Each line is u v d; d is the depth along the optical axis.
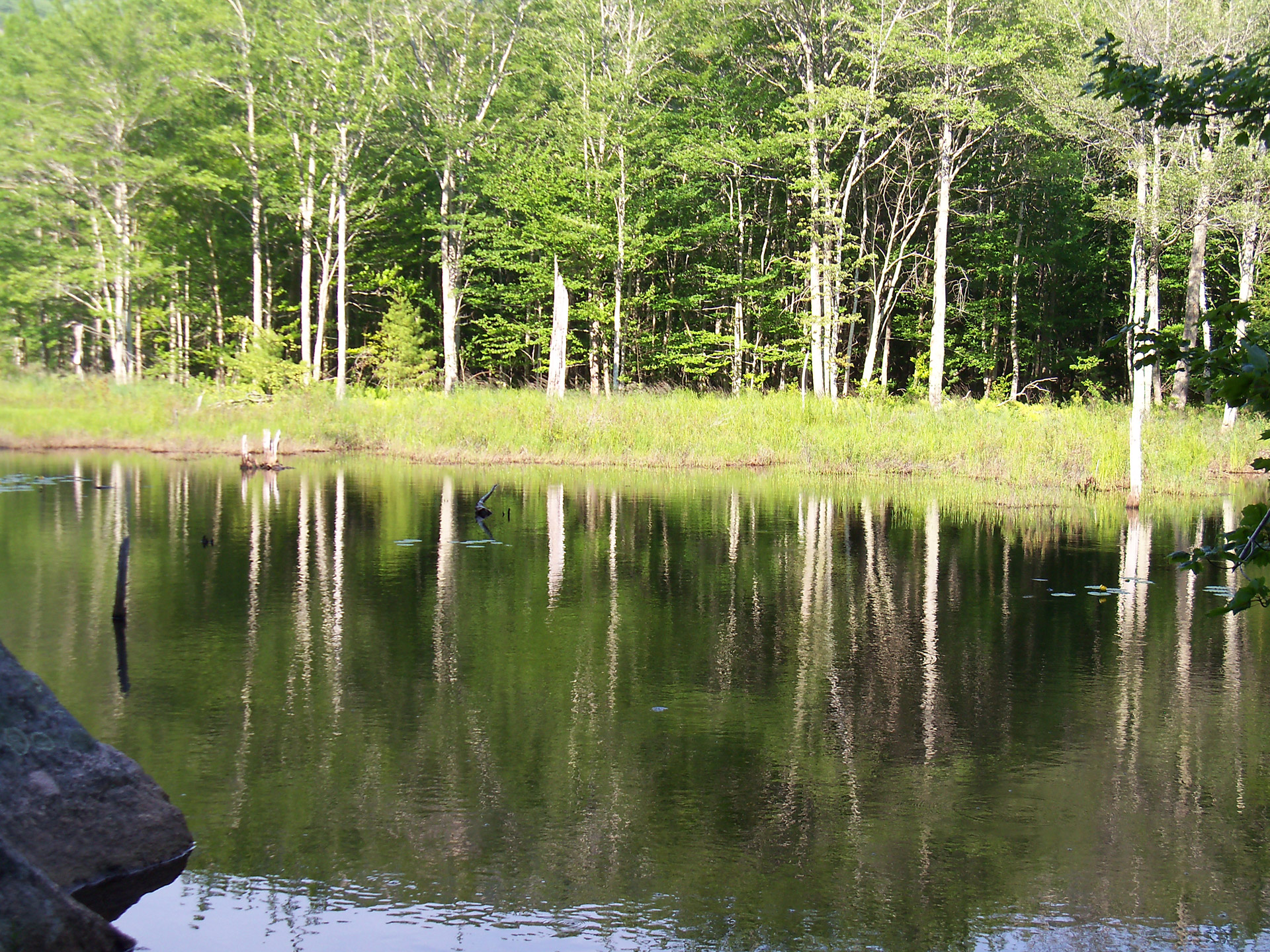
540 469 25.66
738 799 6.32
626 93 36.41
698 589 12.12
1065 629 10.38
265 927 4.88
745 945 4.78
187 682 8.33
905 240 37.56
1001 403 32.97
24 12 39.03
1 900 4.31
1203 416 27.19
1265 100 3.88
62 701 7.84
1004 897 5.20
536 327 40.31
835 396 34.38
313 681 8.45
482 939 4.80
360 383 41.97
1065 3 24.77
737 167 36.75
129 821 5.43
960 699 8.20
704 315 43.00
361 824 5.92
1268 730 7.54
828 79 34.72
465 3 39.16
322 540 14.92
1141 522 17.45
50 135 36.00
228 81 39.72
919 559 14.08
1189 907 5.11
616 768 6.76
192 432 30.28
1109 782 6.61
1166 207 23.09
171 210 39.88
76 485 21.06
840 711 7.92
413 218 43.19
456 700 8.04
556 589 12.03
